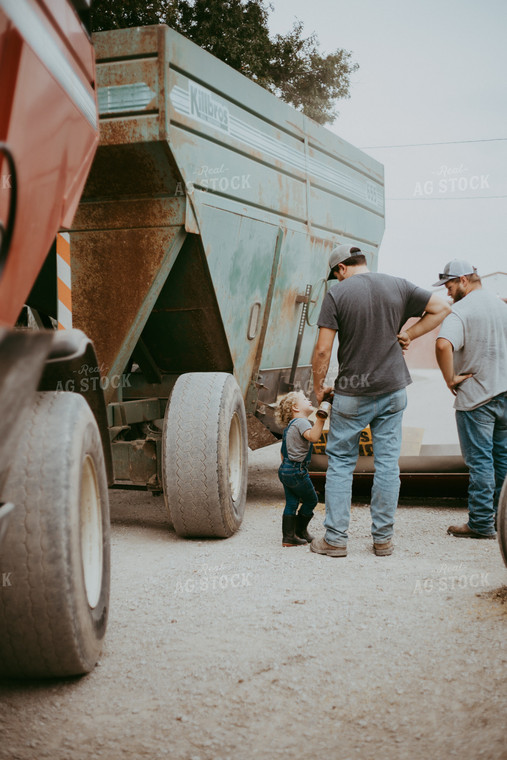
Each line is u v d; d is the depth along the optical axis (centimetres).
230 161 580
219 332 600
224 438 535
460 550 512
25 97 225
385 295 503
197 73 524
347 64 2294
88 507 329
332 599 406
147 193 522
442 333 536
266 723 274
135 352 625
